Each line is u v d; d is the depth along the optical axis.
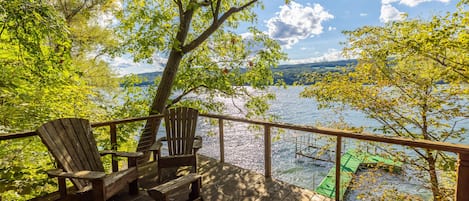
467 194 1.85
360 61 5.13
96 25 6.71
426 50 4.02
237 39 6.15
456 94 4.16
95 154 2.76
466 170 1.84
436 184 4.09
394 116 4.89
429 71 4.49
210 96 6.04
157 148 3.10
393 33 4.57
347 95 5.12
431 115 4.48
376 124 5.09
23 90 3.34
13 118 3.35
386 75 4.86
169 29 5.32
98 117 4.75
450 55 4.04
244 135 16.08
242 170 3.56
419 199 3.98
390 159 4.48
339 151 2.62
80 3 6.43
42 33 2.59
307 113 15.43
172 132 3.58
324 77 5.52
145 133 4.31
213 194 2.85
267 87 6.09
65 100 4.13
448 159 4.19
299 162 12.17
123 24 5.41
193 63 6.16
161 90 5.30
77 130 2.71
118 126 4.82
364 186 4.54
